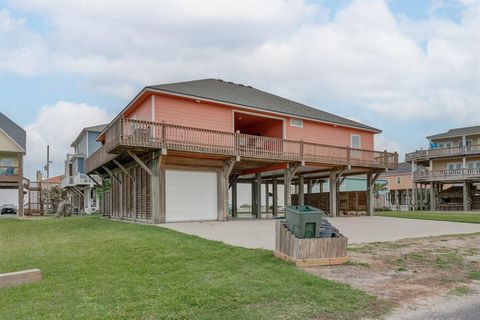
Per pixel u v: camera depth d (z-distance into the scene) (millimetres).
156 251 8000
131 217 18484
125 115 19875
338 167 21656
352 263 7102
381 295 5176
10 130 29328
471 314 4480
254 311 4367
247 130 23750
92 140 33812
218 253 7711
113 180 22359
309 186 28828
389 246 9289
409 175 49125
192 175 16734
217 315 4203
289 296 4926
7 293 5227
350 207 24500
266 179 26656
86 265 6930
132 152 15234
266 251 7930
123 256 7645
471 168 34875
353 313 4438
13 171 28812
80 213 33594
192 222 15992
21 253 8805
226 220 17266
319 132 22469
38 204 37188
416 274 6438
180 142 15445
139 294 4949
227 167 17406
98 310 4332
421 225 15656
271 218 20516
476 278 6230
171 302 4590
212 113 18000
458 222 17312
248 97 21391
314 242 6859
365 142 25125
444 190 41219
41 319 4066
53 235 12586
